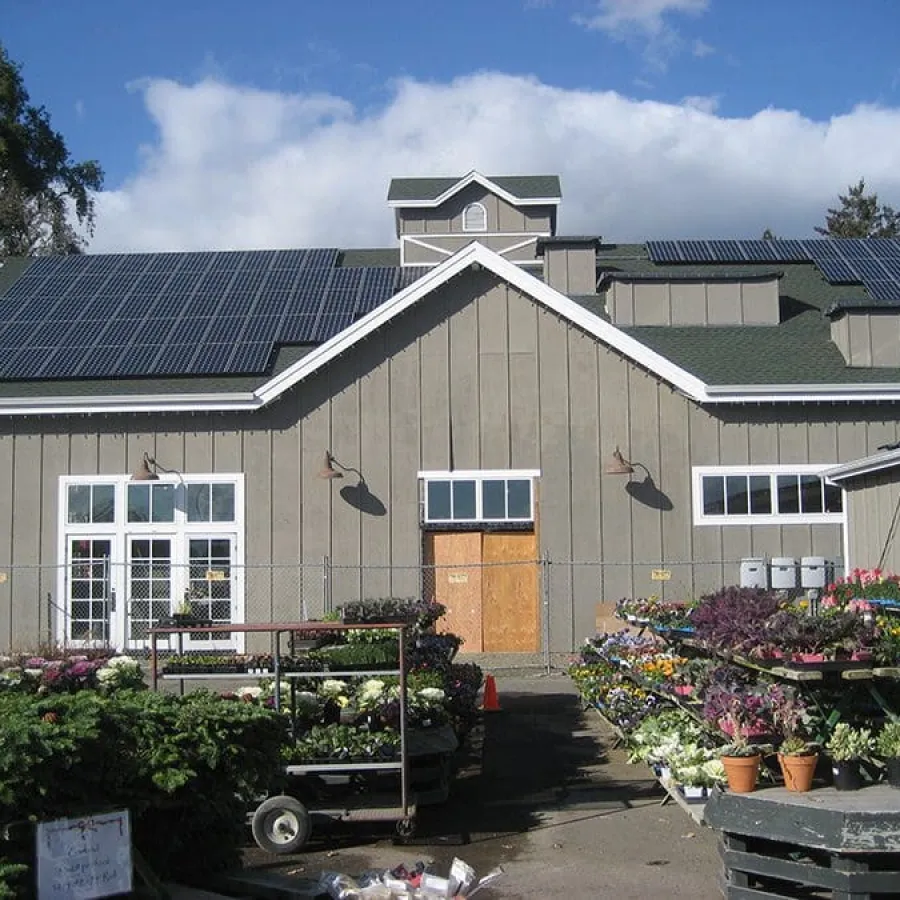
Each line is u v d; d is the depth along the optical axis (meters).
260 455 20.95
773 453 20.78
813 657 8.44
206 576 20.78
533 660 20.36
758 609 9.15
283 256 27.48
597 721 14.98
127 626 20.69
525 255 29.31
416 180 30.22
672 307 23.39
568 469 20.89
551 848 9.00
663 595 20.62
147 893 6.76
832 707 8.81
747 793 7.83
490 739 13.88
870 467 16.75
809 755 7.91
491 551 20.91
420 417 20.97
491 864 8.59
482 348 21.02
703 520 20.72
